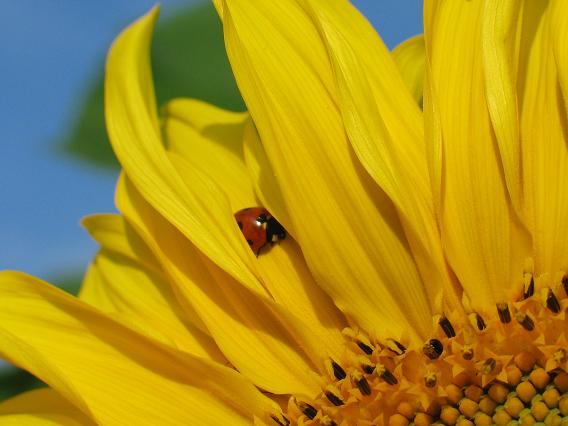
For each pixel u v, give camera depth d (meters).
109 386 0.22
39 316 0.22
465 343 0.22
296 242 0.23
